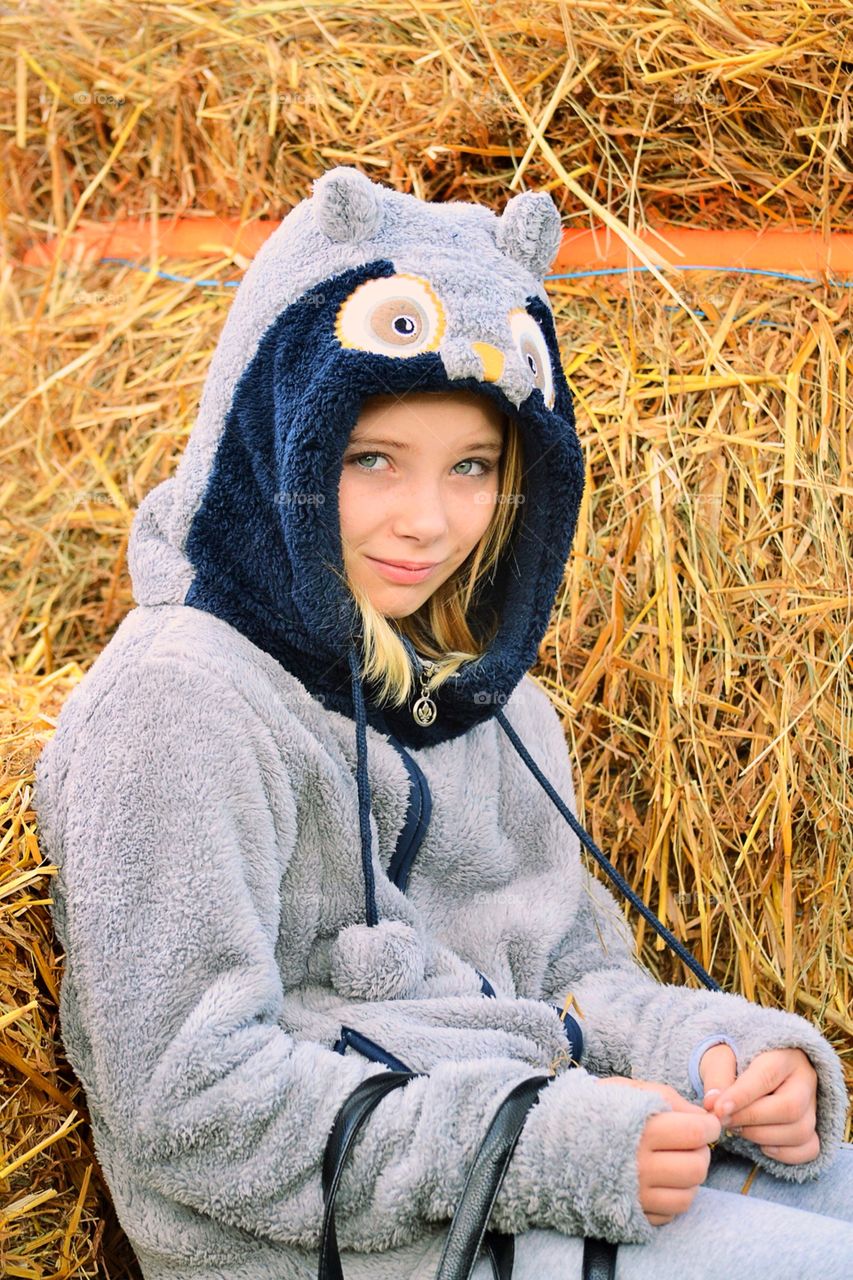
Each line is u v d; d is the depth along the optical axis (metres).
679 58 1.63
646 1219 0.97
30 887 1.12
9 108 1.96
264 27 1.81
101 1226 1.13
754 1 1.62
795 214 1.67
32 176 1.98
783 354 1.65
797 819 1.59
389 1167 0.99
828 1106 1.14
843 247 1.66
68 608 1.90
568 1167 0.96
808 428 1.64
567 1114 0.98
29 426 1.92
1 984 1.08
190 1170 1.00
